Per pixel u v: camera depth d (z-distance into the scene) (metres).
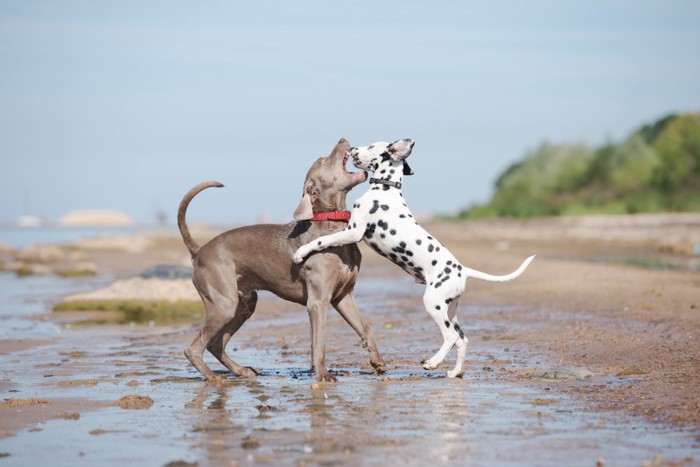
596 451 7.81
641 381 10.80
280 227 12.12
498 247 43.31
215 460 7.73
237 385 11.34
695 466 7.31
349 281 11.95
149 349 14.88
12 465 7.71
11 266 38.25
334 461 7.62
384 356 13.66
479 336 15.31
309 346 14.91
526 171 81.06
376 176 12.05
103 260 41.09
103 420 9.31
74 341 15.93
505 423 8.84
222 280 11.96
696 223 49.69
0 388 11.23
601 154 76.00
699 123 69.38
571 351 13.34
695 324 15.40
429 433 8.50
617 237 46.50
